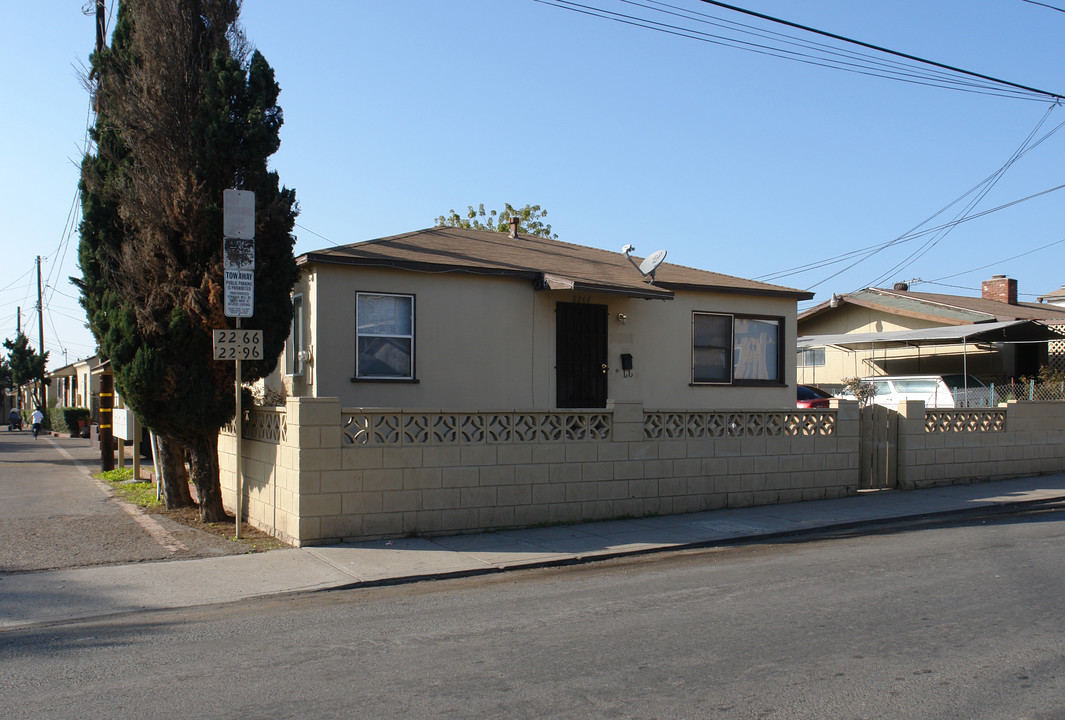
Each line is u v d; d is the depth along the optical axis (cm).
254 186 1031
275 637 625
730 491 1235
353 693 500
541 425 1087
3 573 831
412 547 947
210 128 986
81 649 599
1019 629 628
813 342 2753
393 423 991
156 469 1284
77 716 467
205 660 569
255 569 845
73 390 4691
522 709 471
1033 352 2700
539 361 1451
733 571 851
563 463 1099
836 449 1341
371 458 976
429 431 1012
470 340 1391
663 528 1076
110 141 1115
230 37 1077
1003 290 3409
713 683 513
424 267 1338
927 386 2194
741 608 696
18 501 1286
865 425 1416
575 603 723
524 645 596
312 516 944
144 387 1002
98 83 1124
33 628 660
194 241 1009
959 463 1492
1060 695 493
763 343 1705
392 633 634
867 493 1384
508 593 768
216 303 996
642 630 633
